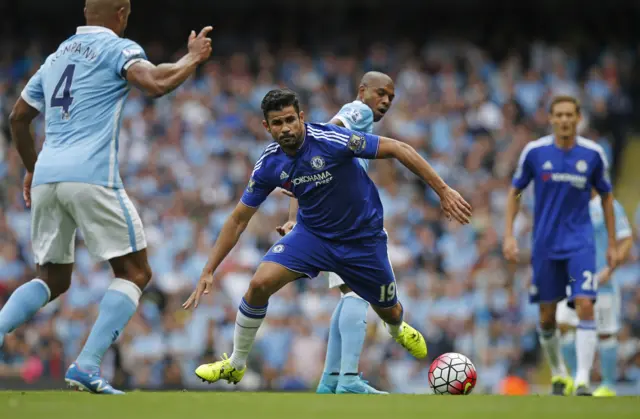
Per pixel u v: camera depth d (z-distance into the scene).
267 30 92.12
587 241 31.61
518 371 52.34
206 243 56.06
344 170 22.89
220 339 50.97
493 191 63.75
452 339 52.53
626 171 79.56
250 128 69.31
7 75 76.06
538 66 82.62
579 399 21.08
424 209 60.66
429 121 70.81
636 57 89.12
